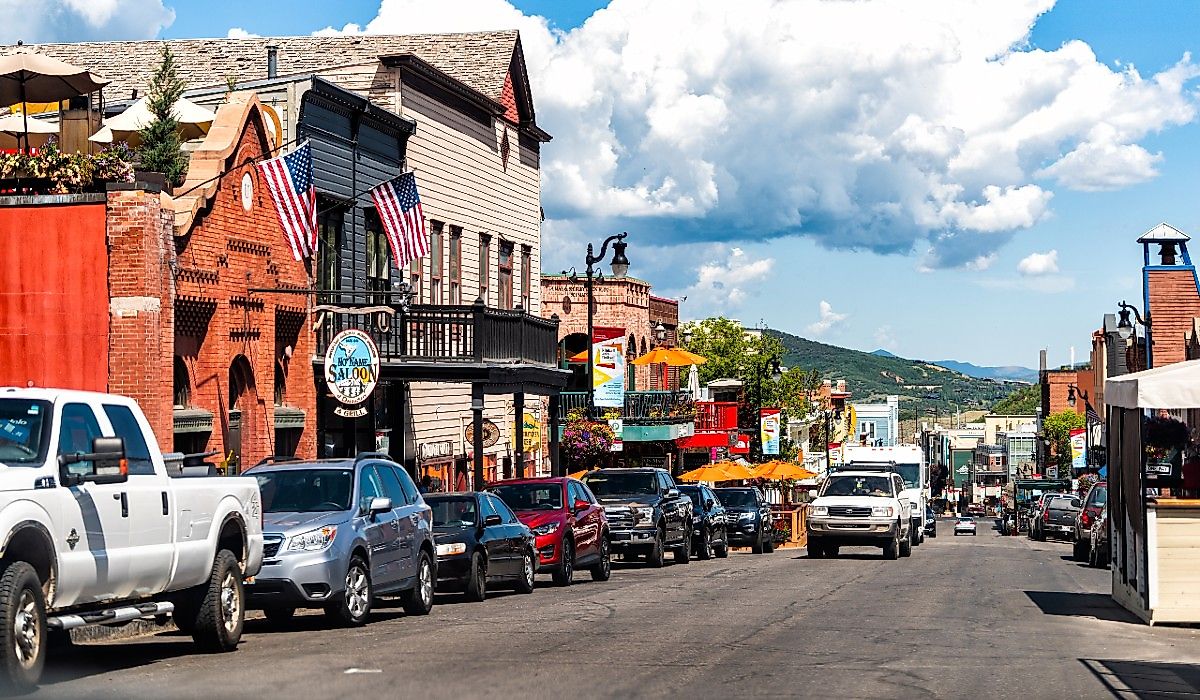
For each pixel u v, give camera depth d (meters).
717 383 67.69
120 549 12.06
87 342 22.83
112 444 11.29
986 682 12.59
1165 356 45.75
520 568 23.83
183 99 29.56
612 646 14.81
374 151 32.97
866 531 37.03
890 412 177.25
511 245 42.31
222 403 25.62
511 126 42.22
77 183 23.27
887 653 14.64
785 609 19.98
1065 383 129.00
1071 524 61.00
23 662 10.60
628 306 59.56
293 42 40.66
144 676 12.09
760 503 46.88
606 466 50.62
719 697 11.23
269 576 16.52
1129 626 18.25
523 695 11.07
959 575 29.44
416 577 19.39
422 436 36.03
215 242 25.47
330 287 30.86
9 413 11.46
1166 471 25.75
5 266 23.08
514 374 32.44
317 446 30.14
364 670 12.52
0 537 10.30
